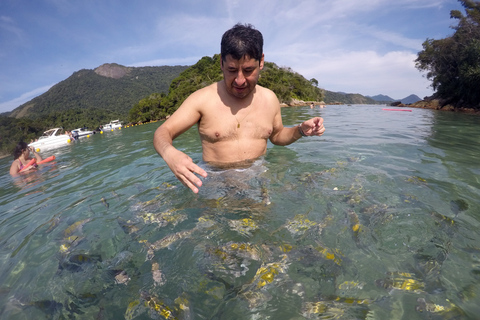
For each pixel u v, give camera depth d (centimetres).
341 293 53
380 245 66
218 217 82
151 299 55
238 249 67
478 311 47
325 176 109
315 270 59
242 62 93
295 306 51
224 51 94
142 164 170
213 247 69
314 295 53
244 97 107
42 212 108
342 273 58
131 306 54
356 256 63
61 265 69
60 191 138
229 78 97
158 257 68
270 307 51
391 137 205
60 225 92
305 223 76
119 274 63
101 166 186
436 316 46
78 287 61
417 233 70
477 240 66
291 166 125
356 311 49
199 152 178
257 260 63
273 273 59
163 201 97
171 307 53
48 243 82
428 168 120
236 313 50
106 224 87
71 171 190
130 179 136
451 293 51
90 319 52
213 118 108
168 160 73
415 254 62
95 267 67
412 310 48
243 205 87
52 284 63
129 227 83
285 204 87
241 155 111
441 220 75
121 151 250
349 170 117
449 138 201
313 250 65
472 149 160
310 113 562
